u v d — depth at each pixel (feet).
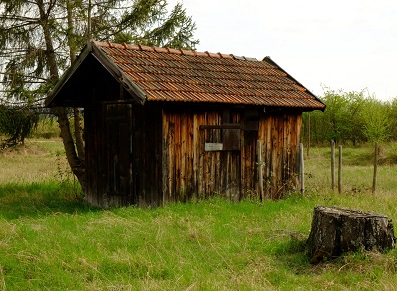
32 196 48.55
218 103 40.50
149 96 36.35
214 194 42.45
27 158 93.20
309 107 47.21
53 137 141.28
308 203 41.93
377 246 25.32
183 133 40.47
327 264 24.76
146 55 44.34
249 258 25.82
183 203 39.81
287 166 47.78
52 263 24.03
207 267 24.76
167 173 39.42
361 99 120.16
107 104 44.39
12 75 50.31
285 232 30.17
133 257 25.00
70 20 51.85
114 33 54.80
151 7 54.85
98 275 23.08
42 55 51.03
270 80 49.88
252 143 45.29
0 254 24.84
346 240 25.44
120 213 36.68
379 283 21.98
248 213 37.17
